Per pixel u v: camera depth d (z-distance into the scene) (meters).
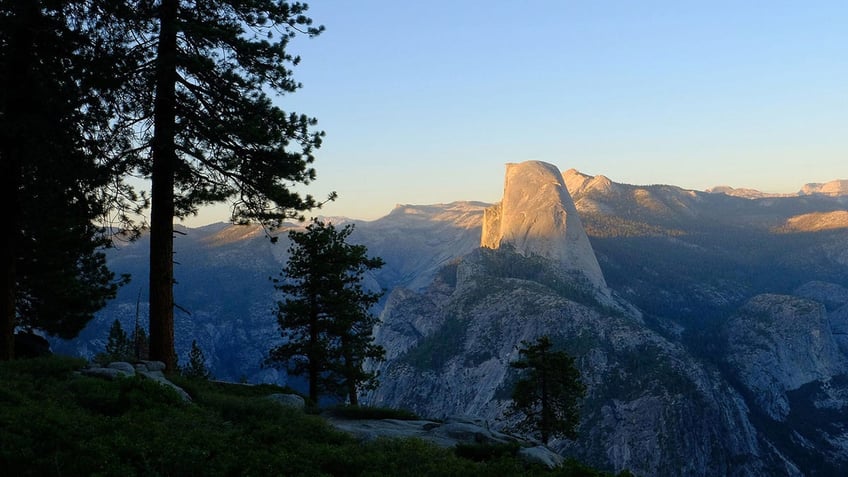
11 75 22.48
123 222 24.83
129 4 23.00
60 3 22.16
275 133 23.78
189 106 24.52
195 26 22.88
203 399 20.69
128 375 20.58
